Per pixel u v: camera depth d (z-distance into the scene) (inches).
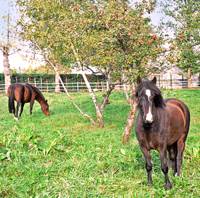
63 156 400.8
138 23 529.3
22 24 698.2
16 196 278.1
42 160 383.2
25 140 454.6
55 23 658.8
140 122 294.0
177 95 1138.7
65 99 1189.7
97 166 353.4
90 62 637.3
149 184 300.2
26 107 1043.3
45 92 1616.6
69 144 472.1
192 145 448.8
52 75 1875.0
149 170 300.4
